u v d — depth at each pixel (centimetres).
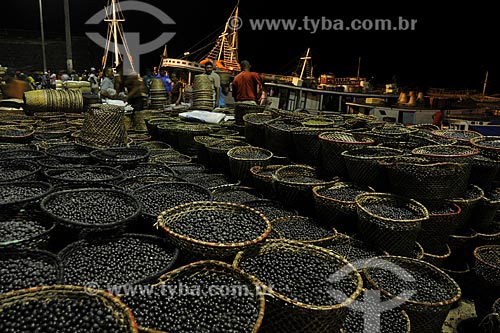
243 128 694
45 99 823
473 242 491
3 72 1349
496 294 403
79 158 453
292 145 529
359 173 429
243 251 271
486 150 481
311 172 491
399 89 1741
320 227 407
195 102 899
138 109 859
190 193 379
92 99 901
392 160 429
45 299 203
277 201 459
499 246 459
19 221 289
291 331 241
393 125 646
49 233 266
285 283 259
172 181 425
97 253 268
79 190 327
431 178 384
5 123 681
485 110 1375
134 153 503
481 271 418
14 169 399
